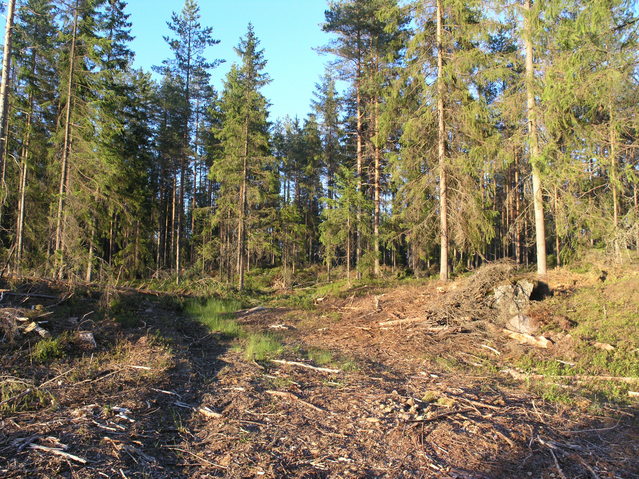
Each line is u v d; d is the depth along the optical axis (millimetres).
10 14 10398
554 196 13375
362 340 11055
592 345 8805
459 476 4172
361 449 4750
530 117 13320
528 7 13555
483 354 9289
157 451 4488
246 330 12359
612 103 10852
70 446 4301
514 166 23391
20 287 10930
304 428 5305
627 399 6355
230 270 30453
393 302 14320
